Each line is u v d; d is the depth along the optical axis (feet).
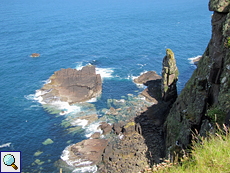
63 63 356.38
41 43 457.68
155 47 427.74
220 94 94.27
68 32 551.18
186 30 542.98
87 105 242.78
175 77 231.50
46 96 254.88
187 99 137.90
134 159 162.40
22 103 246.27
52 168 163.43
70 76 278.05
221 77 101.50
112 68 337.52
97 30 573.33
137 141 182.19
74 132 201.36
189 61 353.31
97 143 179.63
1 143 188.44
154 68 334.85
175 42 451.12
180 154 113.70
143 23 647.15
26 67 338.13
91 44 456.45
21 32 536.42
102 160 168.35
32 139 193.36
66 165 165.37
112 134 195.42
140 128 190.90
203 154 38.17
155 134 189.37
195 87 114.93
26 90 271.49
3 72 319.47
